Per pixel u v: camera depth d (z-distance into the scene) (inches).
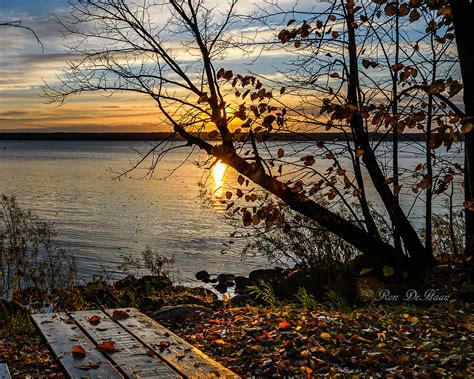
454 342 240.4
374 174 403.9
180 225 1226.0
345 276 441.1
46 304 433.7
